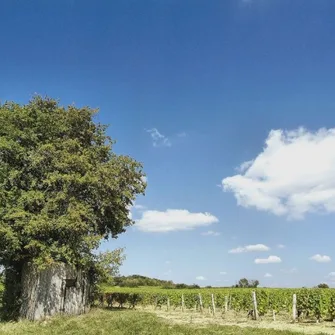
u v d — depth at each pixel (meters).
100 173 29.69
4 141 27.30
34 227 25.50
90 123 32.69
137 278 114.62
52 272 27.75
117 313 27.64
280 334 18.77
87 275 30.77
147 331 19.34
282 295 34.09
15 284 29.77
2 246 26.73
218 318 30.64
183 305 42.06
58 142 30.20
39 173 28.83
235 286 77.50
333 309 27.38
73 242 27.64
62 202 27.92
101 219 32.16
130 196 31.22
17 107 29.59
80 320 23.94
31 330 21.06
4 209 25.94
